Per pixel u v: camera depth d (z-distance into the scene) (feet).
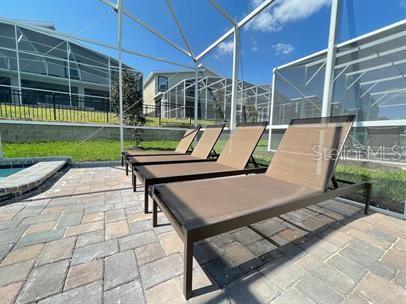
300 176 7.42
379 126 9.76
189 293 3.98
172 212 4.66
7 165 16.16
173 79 51.98
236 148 11.55
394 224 7.20
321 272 4.75
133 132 27.53
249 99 22.74
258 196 5.83
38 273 4.53
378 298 4.01
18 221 7.02
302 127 8.60
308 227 6.97
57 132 24.45
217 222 4.18
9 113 24.94
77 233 6.29
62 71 38.55
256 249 5.68
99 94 42.86
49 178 12.61
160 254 5.33
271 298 4.02
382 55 10.03
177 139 30.94
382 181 9.07
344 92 10.34
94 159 20.48
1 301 3.80
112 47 17.79
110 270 4.69
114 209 8.20
